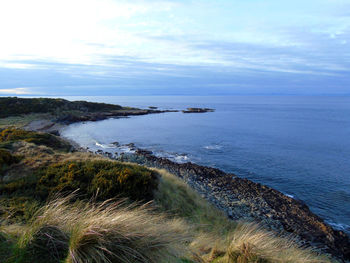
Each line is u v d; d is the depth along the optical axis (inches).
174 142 1807.3
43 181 364.2
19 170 412.8
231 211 589.9
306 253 181.3
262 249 148.6
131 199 376.5
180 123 3073.3
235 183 872.3
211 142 1800.0
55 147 1018.1
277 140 1873.8
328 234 518.9
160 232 136.3
